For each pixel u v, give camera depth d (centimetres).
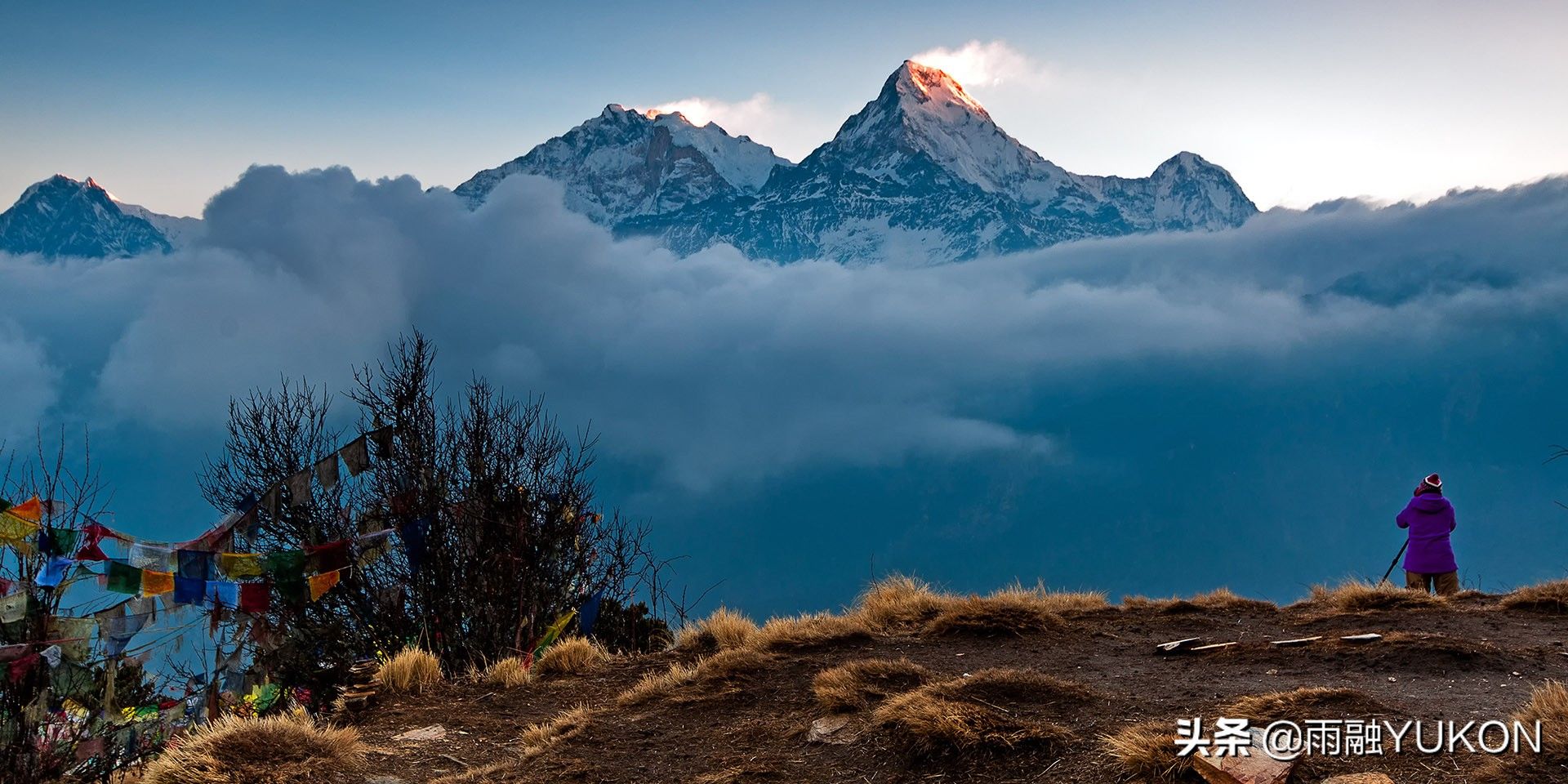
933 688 696
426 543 1059
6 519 724
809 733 690
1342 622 927
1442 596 1001
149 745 859
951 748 618
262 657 952
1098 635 927
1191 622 968
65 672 770
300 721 795
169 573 809
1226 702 654
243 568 837
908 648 892
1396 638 779
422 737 779
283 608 968
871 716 690
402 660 927
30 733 754
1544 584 995
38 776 751
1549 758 511
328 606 1044
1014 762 602
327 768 685
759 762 655
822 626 1001
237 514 877
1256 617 993
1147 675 762
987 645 892
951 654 864
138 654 823
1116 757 579
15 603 735
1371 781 505
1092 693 698
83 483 783
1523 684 679
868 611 1052
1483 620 907
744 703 779
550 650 979
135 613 800
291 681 961
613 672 941
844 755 650
